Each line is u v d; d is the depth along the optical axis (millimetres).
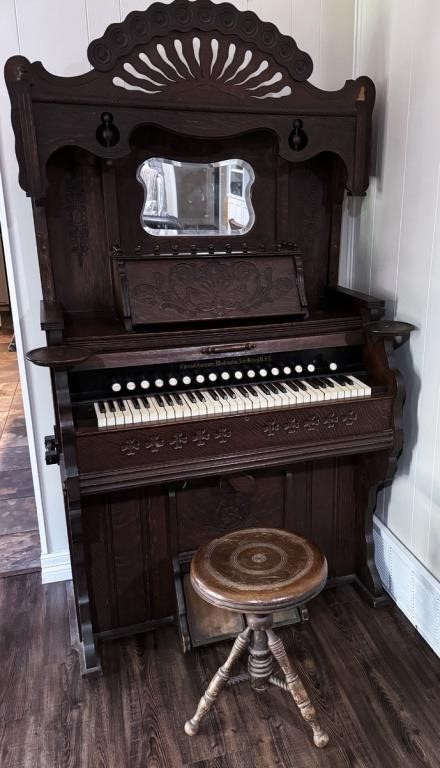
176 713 1560
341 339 1750
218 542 1521
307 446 1618
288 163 1814
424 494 1742
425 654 1740
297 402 1599
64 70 1718
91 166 1680
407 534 1859
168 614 1878
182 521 1783
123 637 1842
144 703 1592
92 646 1679
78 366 1507
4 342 5688
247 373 1667
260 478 1837
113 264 1689
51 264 1688
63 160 1654
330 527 1985
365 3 1825
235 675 1666
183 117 1562
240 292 1665
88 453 1426
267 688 1587
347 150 1717
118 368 1580
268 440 1575
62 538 2113
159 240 1785
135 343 1545
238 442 1548
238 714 1551
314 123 1665
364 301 1735
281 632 1841
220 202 1807
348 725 1507
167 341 1568
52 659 1755
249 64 1598
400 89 1678
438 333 1604
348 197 2023
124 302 1570
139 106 1517
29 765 1417
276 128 1640
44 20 1665
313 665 1706
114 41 1483
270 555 1453
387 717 1530
